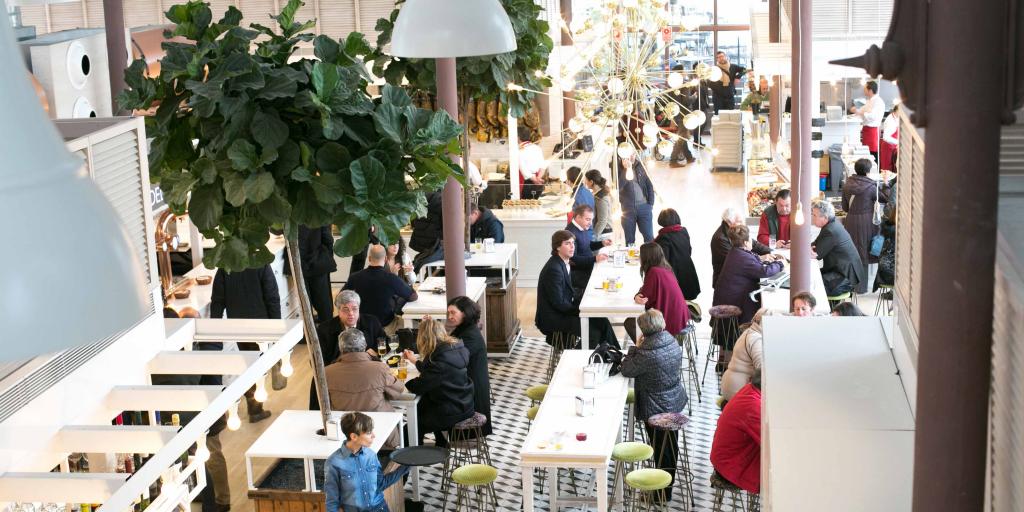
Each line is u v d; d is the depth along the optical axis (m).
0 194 1.72
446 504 8.87
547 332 11.23
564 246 11.20
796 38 9.34
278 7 16.55
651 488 7.57
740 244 11.03
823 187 15.21
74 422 5.90
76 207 1.80
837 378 4.36
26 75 1.84
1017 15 2.48
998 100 2.51
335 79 5.91
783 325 4.93
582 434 7.71
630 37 10.14
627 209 14.49
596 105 10.34
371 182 5.91
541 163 14.90
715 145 21.11
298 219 6.04
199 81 5.89
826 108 16.50
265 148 5.82
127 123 6.46
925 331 2.66
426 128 6.13
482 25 5.34
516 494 9.03
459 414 8.91
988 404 2.65
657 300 10.38
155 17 16.69
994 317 2.87
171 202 6.11
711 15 22.94
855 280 11.42
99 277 1.79
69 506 5.85
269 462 9.36
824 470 3.90
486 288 12.08
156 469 5.18
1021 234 2.59
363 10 16.44
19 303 1.71
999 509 2.81
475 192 14.27
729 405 7.73
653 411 8.62
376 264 10.90
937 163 2.57
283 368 7.04
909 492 3.83
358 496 7.08
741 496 8.20
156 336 6.93
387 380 8.41
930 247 2.62
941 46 2.52
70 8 16.92
